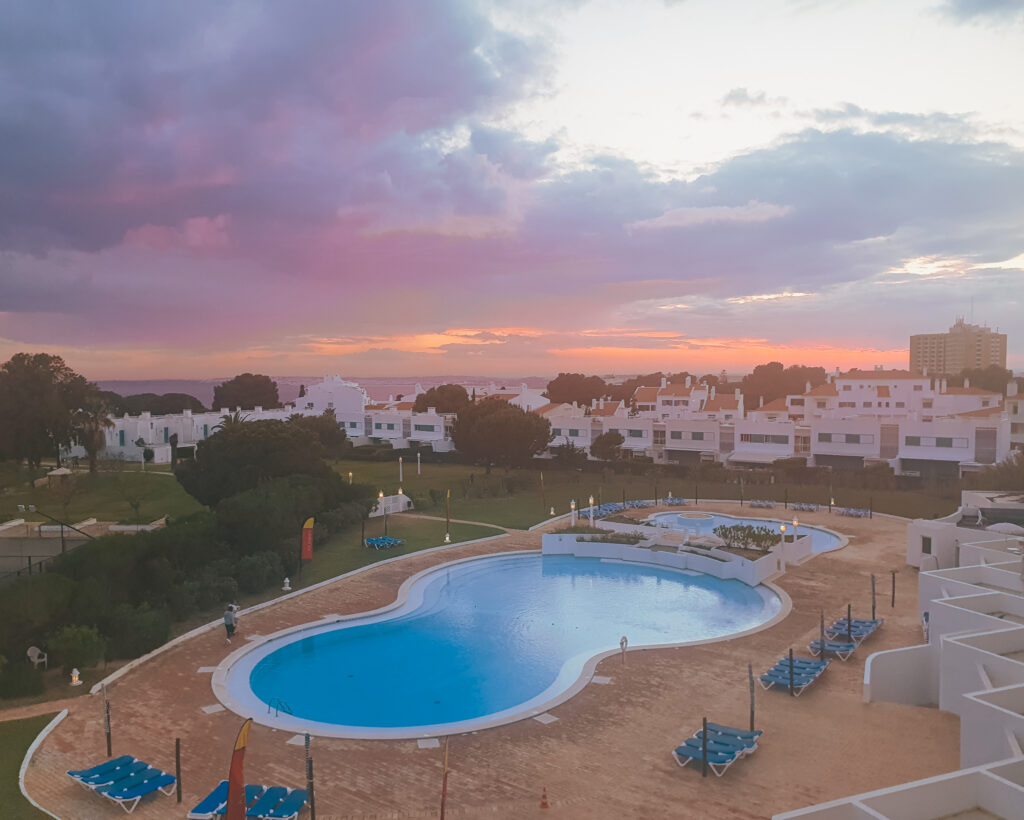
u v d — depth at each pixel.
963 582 27.73
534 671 29.16
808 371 167.75
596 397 163.75
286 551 41.78
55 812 17.89
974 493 49.12
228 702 24.88
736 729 21.64
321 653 31.08
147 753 21.16
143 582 34.47
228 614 31.25
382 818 17.62
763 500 66.81
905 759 19.91
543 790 18.83
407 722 24.48
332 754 21.22
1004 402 85.25
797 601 36.69
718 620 35.34
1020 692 18.42
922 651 25.78
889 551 47.25
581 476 84.81
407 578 41.31
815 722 22.56
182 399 150.38
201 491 52.41
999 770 14.33
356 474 86.88
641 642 32.31
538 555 48.34
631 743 21.55
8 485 68.19
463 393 128.50
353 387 126.12
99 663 28.89
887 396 103.31
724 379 191.38
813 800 18.05
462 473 87.56
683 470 83.31
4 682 25.14
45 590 28.33
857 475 74.00
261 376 151.62
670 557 45.31
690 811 17.70
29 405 71.81
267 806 17.53
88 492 66.44
